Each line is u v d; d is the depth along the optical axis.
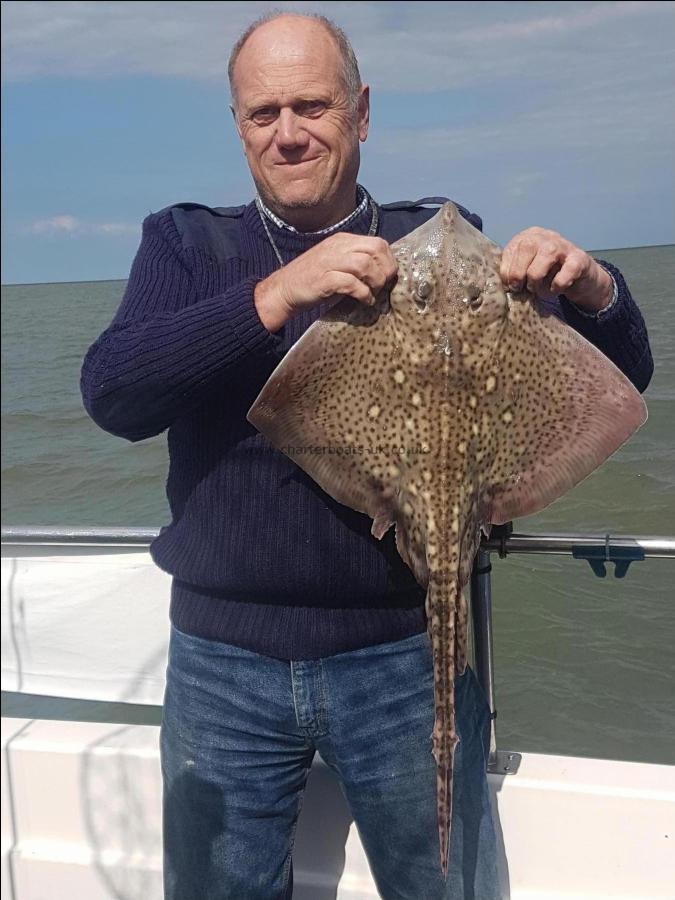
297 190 1.15
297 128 1.12
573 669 2.38
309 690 1.17
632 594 2.60
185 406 1.10
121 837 1.49
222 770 1.20
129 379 1.06
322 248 1.01
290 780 1.23
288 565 1.13
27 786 1.51
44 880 1.49
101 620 1.62
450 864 1.18
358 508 1.08
